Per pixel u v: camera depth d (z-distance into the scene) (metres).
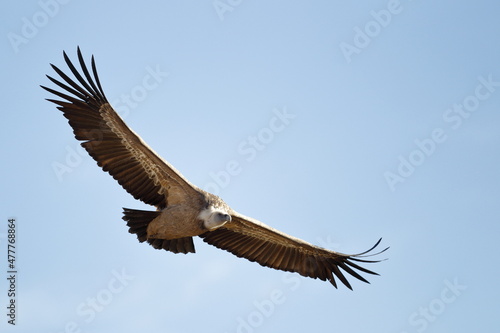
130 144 21.77
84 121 21.72
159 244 22.95
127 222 22.38
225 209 23.17
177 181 22.38
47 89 21.45
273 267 25.67
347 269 25.70
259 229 24.70
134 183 22.44
